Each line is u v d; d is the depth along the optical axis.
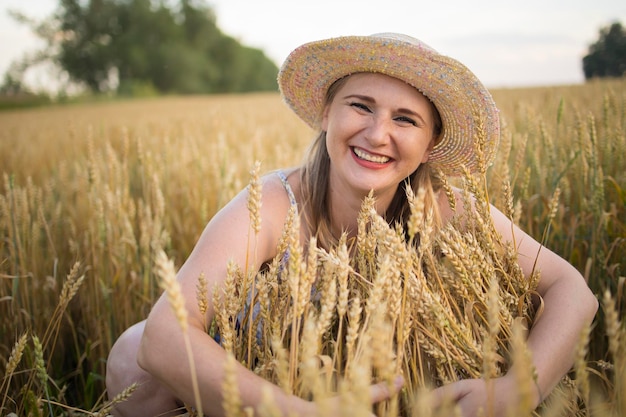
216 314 1.50
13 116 23.64
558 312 1.66
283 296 1.54
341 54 1.90
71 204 4.17
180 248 3.58
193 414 1.55
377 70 1.87
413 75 1.84
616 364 1.04
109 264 3.07
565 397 1.57
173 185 4.44
